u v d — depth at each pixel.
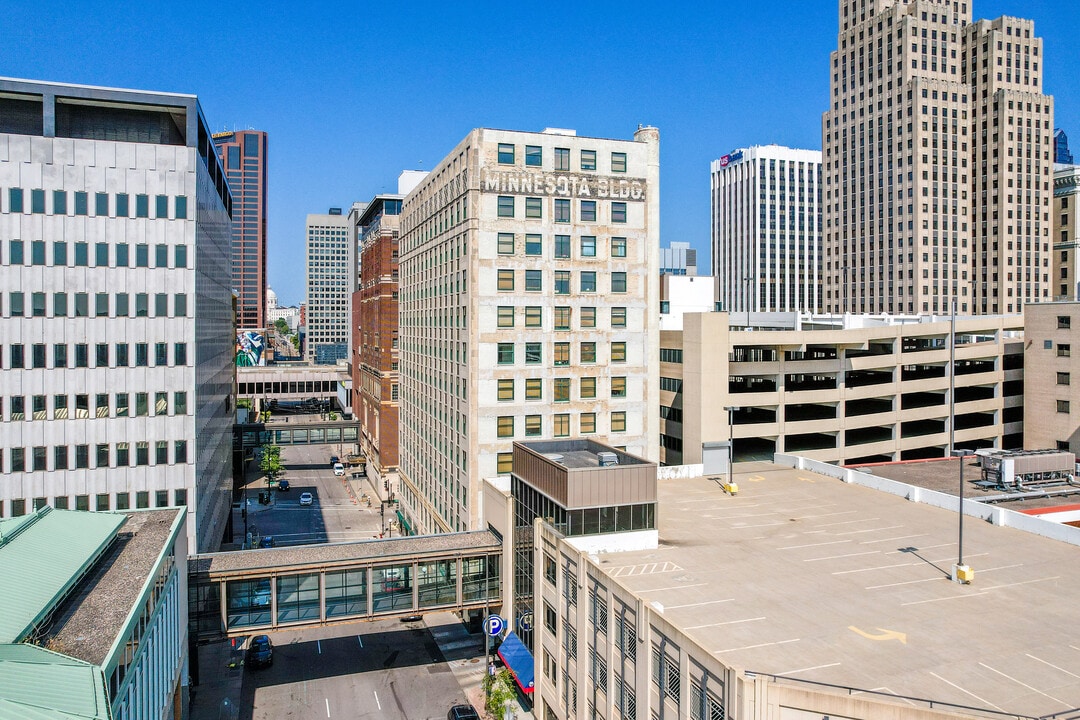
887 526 46.88
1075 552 41.16
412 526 93.12
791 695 24.95
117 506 55.69
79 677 23.31
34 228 53.28
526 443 54.19
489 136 64.56
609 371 69.06
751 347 86.31
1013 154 146.88
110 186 54.97
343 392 194.38
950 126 148.50
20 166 52.81
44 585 30.06
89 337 54.72
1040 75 153.00
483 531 57.50
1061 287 151.62
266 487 130.00
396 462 118.31
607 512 43.03
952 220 149.00
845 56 164.62
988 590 35.88
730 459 57.81
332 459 157.62
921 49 149.75
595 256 68.31
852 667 28.11
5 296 52.69
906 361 84.44
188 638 47.22
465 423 67.25
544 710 45.59
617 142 68.94
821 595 35.53
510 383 65.88
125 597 31.83
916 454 93.00
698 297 115.44
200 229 59.81
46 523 37.94
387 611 51.19
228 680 55.38
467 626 66.31
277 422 167.50
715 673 27.16
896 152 150.50
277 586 49.19
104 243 54.91
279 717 49.34
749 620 32.62
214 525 71.31
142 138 60.88
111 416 55.44
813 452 79.88
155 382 56.31
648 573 38.97
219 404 78.88
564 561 41.84
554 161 66.75
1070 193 151.12
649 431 70.56
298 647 62.19
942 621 32.28
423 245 86.12
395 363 117.62
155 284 56.16
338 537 95.62
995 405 92.38
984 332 99.31
